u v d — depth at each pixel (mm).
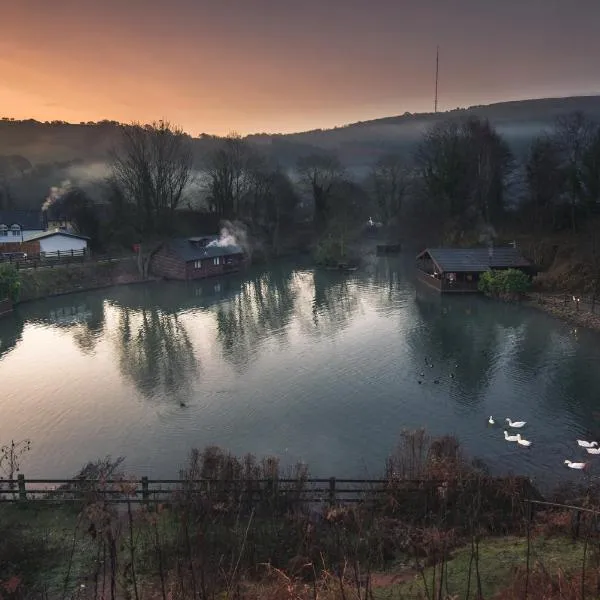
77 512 21234
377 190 140500
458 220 104875
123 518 20531
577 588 12156
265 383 40906
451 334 52281
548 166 94125
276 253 114688
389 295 72188
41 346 51250
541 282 70000
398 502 20531
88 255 88375
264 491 21375
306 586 13383
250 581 15422
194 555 16812
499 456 29219
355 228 127875
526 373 41406
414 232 116125
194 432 33156
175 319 61250
